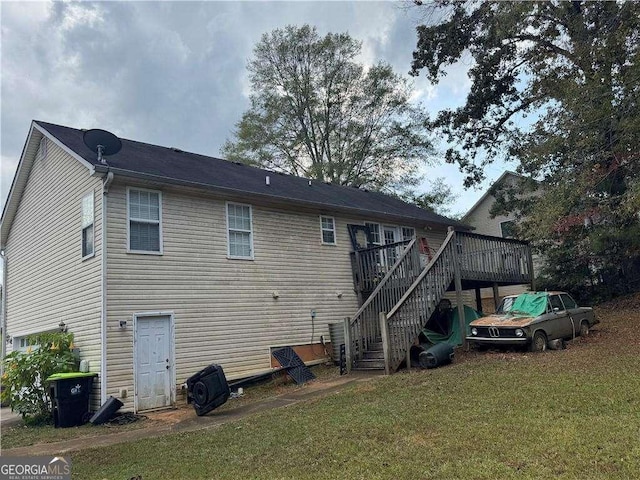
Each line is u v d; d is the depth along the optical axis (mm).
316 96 33781
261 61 33781
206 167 14508
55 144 13133
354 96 33688
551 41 18375
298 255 14430
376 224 17484
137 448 6742
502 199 23156
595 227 16859
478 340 11945
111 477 5488
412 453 5207
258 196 12953
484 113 21656
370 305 12773
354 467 4969
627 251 16578
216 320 11961
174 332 11094
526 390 7461
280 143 34156
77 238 11531
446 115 22312
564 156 15648
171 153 14984
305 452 5660
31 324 13945
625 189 15156
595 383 7484
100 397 9805
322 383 11133
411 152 33688
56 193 12977
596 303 18641
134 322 10469
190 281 11633
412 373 10453
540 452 4859
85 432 8555
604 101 13578
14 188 15203
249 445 6246
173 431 7887
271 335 13117
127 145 13805
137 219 10961
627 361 9055
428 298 12438
